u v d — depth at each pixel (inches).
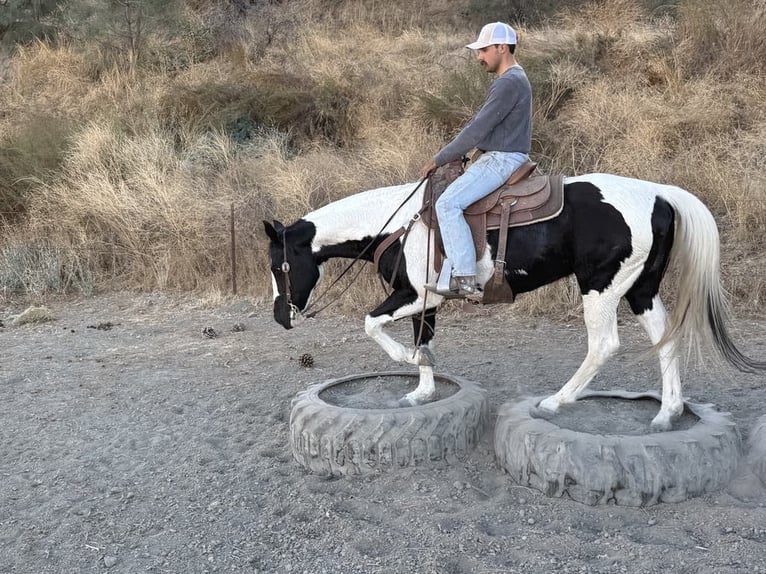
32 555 142.0
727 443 151.9
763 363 161.8
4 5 679.1
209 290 362.6
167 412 216.2
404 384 199.3
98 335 308.5
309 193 382.0
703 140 389.1
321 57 577.3
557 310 308.3
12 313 349.7
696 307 157.3
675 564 127.3
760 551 129.0
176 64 587.5
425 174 170.7
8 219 425.7
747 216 333.7
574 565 128.7
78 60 614.2
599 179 165.0
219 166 440.5
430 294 173.6
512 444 158.4
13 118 523.2
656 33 492.1
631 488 145.1
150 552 141.3
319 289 336.2
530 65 465.4
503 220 163.8
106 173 415.5
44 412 218.2
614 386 222.2
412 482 160.7
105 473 176.6
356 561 133.8
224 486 167.3
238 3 697.6
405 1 702.5
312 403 176.6
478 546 136.4
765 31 448.1
